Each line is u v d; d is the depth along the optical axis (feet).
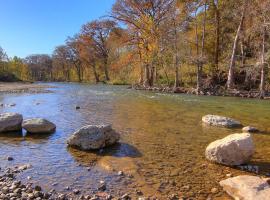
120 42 152.46
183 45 128.06
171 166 26.32
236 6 123.44
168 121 47.78
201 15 134.62
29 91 122.11
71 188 21.50
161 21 136.67
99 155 29.14
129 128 41.88
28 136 36.60
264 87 107.14
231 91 106.83
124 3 145.79
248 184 20.40
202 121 47.73
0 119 38.42
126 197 20.04
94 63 262.67
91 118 50.21
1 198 19.26
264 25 98.07
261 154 30.27
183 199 20.16
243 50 127.95
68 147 31.81
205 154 28.76
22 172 24.45
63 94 106.63
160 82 149.48
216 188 21.91
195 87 121.60
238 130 41.47
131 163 26.78
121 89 140.67
